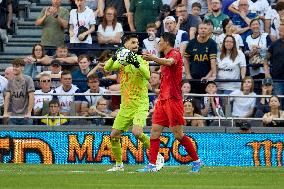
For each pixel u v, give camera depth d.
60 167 44.50
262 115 51.81
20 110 51.59
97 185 31.31
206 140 50.22
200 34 55.38
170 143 49.56
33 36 64.12
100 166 45.84
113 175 37.00
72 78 55.59
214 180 34.44
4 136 49.75
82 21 60.09
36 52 56.69
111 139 41.22
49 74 53.12
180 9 58.75
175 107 39.00
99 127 49.94
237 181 34.06
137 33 60.22
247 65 57.22
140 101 41.00
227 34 56.69
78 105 51.62
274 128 50.81
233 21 60.56
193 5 59.31
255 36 58.22
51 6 62.31
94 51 59.22
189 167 45.19
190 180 34.28
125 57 39.88
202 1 62.22
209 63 55.47
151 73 52.31
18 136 49.72
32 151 49.69
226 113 51.69
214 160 50.22
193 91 54.12
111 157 49.59
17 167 44.34
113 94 51.75
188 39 57.50
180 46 56.69
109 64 40.94
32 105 51.56
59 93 51.97
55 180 33.69
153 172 39.06
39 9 66.38
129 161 49.22
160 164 39.97
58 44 60.19
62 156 49.69
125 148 49.22
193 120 51.22
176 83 39.03
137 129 40.81
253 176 37.25
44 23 60.12
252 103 51.84
